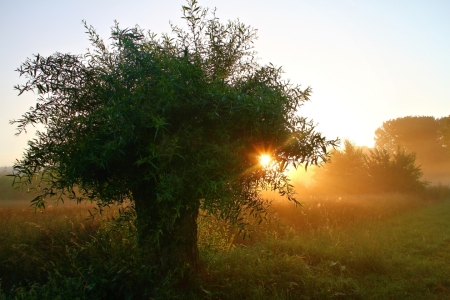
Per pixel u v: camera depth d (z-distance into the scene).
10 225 8.95
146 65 4.21
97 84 4.45
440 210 18.09
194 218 5.30
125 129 3.64
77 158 3.86
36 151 3.97
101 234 6.31
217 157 3.83
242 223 4.39
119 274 4.82
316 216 13.46
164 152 3.55
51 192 4.18
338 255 7.51
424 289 6.30
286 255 6.81
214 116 3.85
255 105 3.89
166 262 4.89
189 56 4.79
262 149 4.30
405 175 25.52
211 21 5.22
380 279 6.76
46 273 6.64
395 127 68.31
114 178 4.26
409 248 9.34
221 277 5.52
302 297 5.42
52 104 4.39
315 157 4.33
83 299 4.41
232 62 5.25
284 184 4.68
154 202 4.32
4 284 6.58
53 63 4.29
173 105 3.79
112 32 4.58
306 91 4.88
